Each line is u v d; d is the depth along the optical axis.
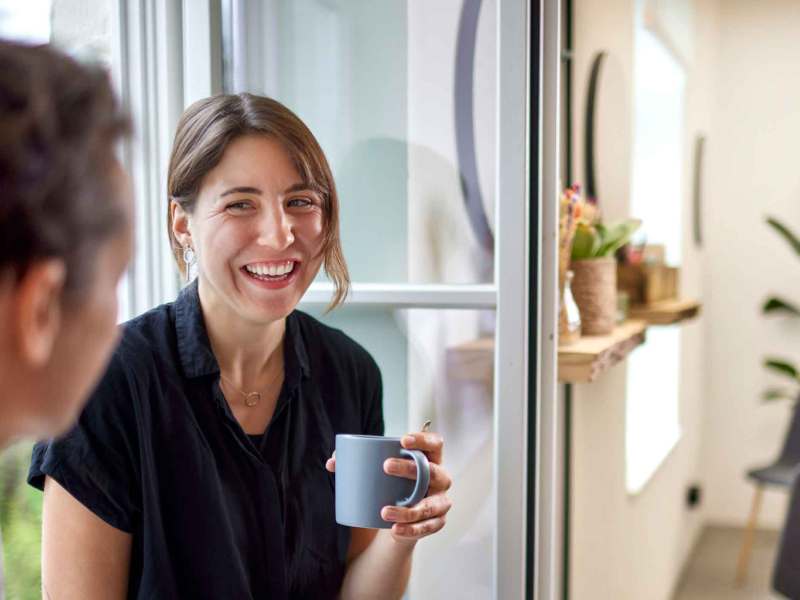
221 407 1.19
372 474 1.13
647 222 3.86
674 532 3.98
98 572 1.11
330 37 1.69
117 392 1.12
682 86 4.05
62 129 0.49
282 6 1.69
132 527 1.14
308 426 1.29
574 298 2.00
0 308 0.47
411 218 1.68
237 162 1.13
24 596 1.63
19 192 0.46
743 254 4.89
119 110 0.53
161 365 1.17
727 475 5.04
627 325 2.33
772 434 4.92
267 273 1.15
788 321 4.82
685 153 4.10
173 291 1.67
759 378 4.91
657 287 2.88
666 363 4.11
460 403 1.64
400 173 1.68
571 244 1.97
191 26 1.63
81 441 1.10
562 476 2.21
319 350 1.34
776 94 4.79
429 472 1.12
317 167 1.17
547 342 1.53
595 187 2.41
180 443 1.16
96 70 0.52
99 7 1.67
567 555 2.22
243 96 1.16
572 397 2.22
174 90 1.65
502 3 1.47
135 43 1.66
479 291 1.56
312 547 1.26
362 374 1.38
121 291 1.68
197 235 1.16
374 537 1.34
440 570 1.66
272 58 1.70
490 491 1.64
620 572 2.85
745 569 4.29
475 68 1.63
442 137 1.66
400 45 1.67
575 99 2.24
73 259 0.49
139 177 1.67
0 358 0.48
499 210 1.50
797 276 4.81
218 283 1.16
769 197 4.83
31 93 0.48
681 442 4.12
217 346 1.22
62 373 0.52
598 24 2.44
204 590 1.16
